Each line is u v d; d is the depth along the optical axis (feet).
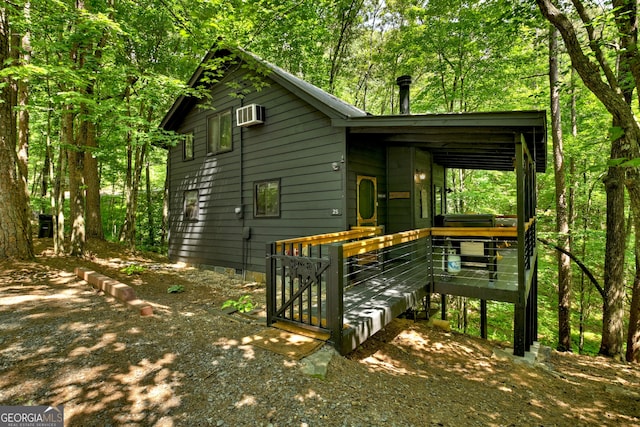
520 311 15.21
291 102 22.56
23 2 18.20
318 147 20.98
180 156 32.22
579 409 11.27
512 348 16.79
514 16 20.81
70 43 20.20
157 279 22.50
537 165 26.02
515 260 22.45
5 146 19.86
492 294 15.72
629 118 11.42
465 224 18.94
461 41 36.27
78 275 18.80
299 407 8.07
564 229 30.55
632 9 14.90
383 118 17.19
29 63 20.51
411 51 41.11
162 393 8.31
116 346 10.46
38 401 7.80
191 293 18.95
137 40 24.35
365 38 51.29
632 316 23.45
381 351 14.01
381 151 24.03
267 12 20.53
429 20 37.32
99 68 21.98
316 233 21.11
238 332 12.15
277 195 23.48
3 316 12.36
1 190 19.97
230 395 8.34
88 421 7.28
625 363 20.72
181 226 31.73
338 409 8.21
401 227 23.91
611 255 24.45
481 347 16.37
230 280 24.08
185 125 31.73
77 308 13.65
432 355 14.57
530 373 13.99
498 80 36.99
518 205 14.79
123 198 50.34
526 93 38.40
